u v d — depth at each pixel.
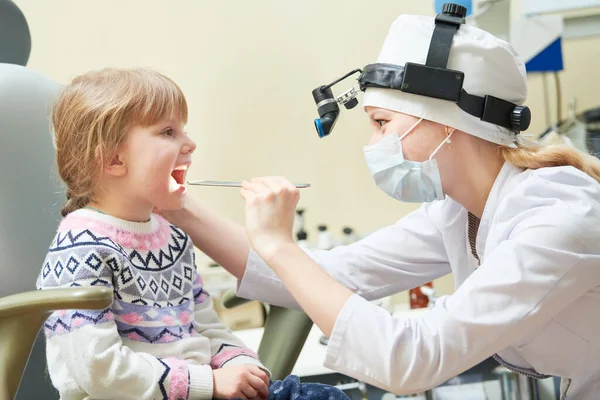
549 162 1.08
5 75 1.17
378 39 2.58
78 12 2.32
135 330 1.00
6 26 1.28
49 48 2.29
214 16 2.44
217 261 1.28
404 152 1.10
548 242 0.95
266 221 1.00
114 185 1.05
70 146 1.04
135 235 1.06
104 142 1.01
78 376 0.93
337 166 2.57
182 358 1.04
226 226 1.29
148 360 0.96
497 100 1.07
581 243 0.96
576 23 2.44
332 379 1.71
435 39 1.07
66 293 0.82
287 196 1.01
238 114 2.47
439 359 0.93
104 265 0.98
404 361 0.92
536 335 1.07
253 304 2.15
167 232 1.14
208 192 2.44
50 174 1.18
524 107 1.08
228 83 2.46
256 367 1.05
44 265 1.00
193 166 2.43
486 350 0.93
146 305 1.02
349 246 1.38
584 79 2.65
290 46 2.52
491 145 1.11
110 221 1.04
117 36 2.35
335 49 2.55
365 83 1.11
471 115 1.07
